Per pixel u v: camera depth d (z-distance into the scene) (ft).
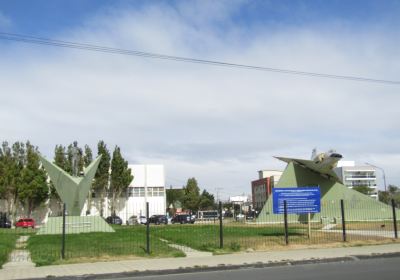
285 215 67.87
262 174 492.13
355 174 526.98
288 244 67.05
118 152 251.60
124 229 108.47
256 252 60.44
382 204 144.97
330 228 103.50
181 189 389.19
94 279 44.73
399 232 88.48
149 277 45.21
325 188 148.87
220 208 65.41
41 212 238.48
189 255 58.49
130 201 268.00
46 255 58.34
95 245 67.97
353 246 65.41
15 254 62.44
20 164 233.55
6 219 216.54
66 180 103.96
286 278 41.75
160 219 203.31
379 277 40.88
